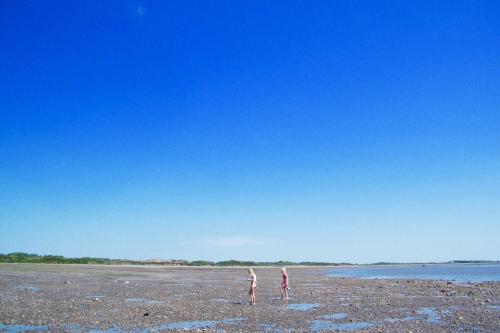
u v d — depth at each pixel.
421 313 30.42
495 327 24.50
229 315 28.91
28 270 85.69
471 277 90.25
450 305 35.28
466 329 23.88
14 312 28.72
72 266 118.12
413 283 64.88
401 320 27.23
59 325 24.25
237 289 51.66
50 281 57.97
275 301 38.34
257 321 26.50
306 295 44.53
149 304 34.56
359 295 44.62
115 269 109.44
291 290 51.41
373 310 32.06
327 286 58.97
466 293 46.47
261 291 49.31
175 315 28.50
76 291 45.06
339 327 24.58
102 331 22.64
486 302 37.34
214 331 22.91
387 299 40.41
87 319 26.30
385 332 22.97
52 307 31.61
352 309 32.66
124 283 58.53
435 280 74.50
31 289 46.03
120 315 28.09
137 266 149.88
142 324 24.88
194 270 123.81
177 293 45.09
